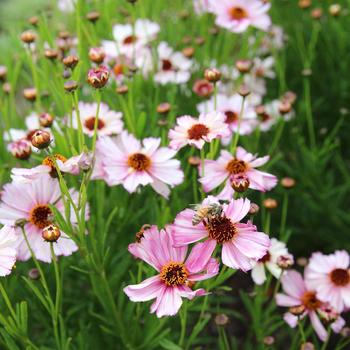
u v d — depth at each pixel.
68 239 0.38
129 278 0.46
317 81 0.68
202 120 0.39
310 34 0.70
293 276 0.43
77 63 0.42
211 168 0.40
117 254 0.45
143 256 0.34
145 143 0.42
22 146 0.39
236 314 0.51
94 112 0.46
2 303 0.41
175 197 0.44
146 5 0.63
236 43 0.71
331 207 0.57
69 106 0.43
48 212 0.38
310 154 0.56
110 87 0.53
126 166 0.41
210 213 0.33
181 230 0.34
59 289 0.37
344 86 0.65
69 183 0.45
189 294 0.32
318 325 0.42
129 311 0.43
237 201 0.35
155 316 0.42
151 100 0.55
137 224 0.47
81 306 0.45
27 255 0.38
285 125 0.60
